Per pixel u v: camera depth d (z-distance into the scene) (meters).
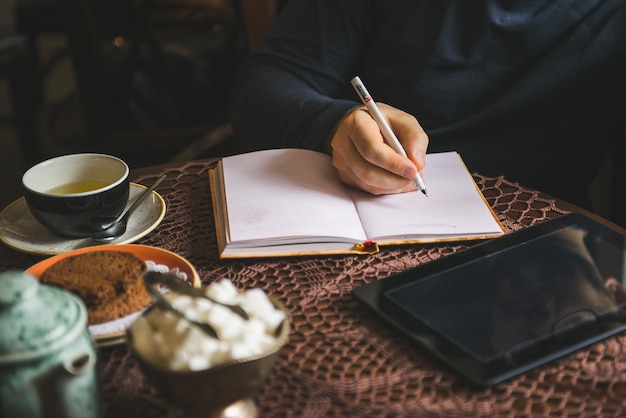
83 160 0.87
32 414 0.53
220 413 0.57
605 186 2.07
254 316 0.56
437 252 0.81
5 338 0.52
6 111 2.84
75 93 2.33
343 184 0.92
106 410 0.60
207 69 2.09
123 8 1.79
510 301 0.70
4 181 2.42
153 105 2.07
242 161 0.95
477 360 0.63
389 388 0.62
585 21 1.12
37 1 2.13
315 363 0.65
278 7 1.59
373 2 1.22
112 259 0.70
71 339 0.53
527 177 1.16
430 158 0.98
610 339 0.67
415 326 0.67
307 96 1.10
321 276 0.77
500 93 1.16
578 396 0.61
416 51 1.18
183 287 0.56
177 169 0.99
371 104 0.93
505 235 0.81
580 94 1.14
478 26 1.14
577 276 0.73
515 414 0.59
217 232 0.83
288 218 0.83
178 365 0.52
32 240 0.83
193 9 2.11
